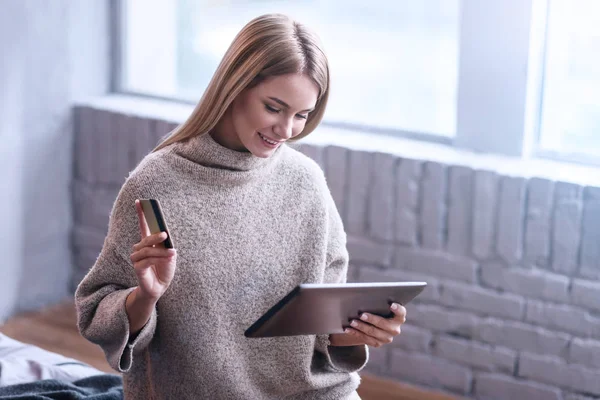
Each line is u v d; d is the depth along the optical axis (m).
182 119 3.79
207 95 1.67
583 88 3.25
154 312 1.68
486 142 3.39
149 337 1.69
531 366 3.24
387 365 3.51
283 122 1.65
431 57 3.53
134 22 4.10
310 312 1.55
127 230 1.70
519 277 3.20
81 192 4.07
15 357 2.48
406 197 3.34
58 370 2.39
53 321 3.94
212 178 1.72
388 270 3.44
